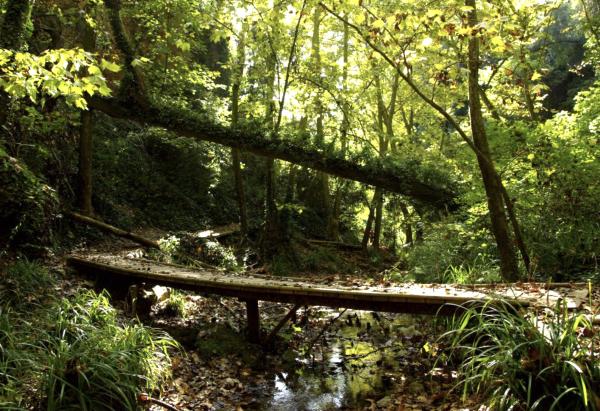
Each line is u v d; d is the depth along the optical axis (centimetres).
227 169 1952
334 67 1214
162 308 751
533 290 538
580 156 760
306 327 750
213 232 1411
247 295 648
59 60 426
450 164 1146
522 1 805
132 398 391
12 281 575
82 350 404
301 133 1137
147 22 1319
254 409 466
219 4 1044
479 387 361
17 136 828
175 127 1130
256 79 1261
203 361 580
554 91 1917
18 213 704
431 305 534
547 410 296
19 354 387
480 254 822
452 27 577
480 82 1195
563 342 315
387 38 646
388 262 1634
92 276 766
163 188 1622
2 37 693
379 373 557
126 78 1102
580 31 1131
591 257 740
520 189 805
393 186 1093
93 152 1419
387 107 1827
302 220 1845
